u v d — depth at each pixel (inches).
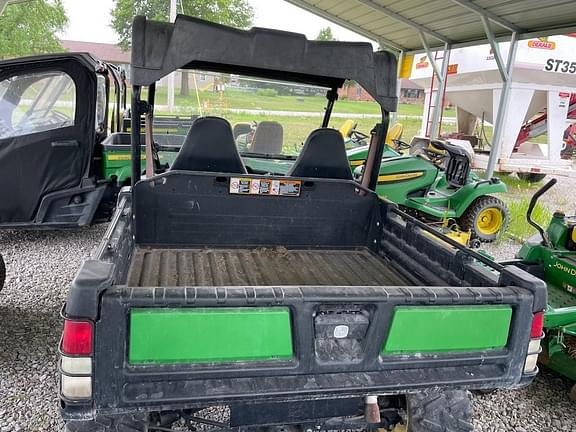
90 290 56.3
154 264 105.1
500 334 72.2
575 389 118.7
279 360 63.3
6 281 168.9
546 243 144.2
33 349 128.3
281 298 61.5
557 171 437.7
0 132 180.5
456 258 91.1
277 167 174.2
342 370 66.2
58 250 203.6
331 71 95.3
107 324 57.1
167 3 746.2
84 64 183.6
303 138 169.2
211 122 108.2
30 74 178.5
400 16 350.3
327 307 66.4
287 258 115.7
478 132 545.0
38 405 106.6
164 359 59.4
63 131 187.0
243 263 110.3
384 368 68.1
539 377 133.4
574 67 415.5
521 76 411.2
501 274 78.7
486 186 239.1
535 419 114.8
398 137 295.1
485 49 417.1
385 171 229.1
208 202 113.0
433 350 69.7
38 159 186.2
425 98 502.9
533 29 284.7
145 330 58.1
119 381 58.4
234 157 111.7
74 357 56.9
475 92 452.8
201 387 60.2
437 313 68.4
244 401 61.4
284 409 72.2
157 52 87.3
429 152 263.9
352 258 119.4
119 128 247.3
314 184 117.1
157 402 59.0
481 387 71.9
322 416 74.2
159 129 187.3
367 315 67.4
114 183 202.1
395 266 113.2
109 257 71.2
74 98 186.1
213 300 59.2
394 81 100.7
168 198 111.0
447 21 330.0
